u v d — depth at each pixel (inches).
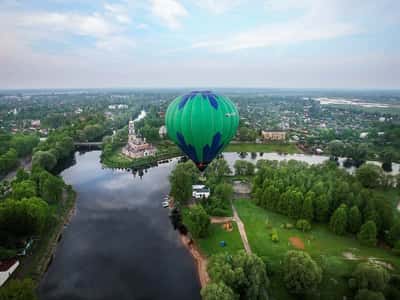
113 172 5812.0
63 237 3280.0
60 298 2390.5
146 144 7224.4
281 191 3806.6
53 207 3705.7
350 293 2325.3
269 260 2657.5
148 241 3235.7
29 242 2913.4
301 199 3469.5
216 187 4045.3
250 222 3491.6
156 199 4416.8
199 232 3102.9
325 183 3791.8
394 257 2787.9
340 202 3454.7
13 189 3710.6
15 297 1844.2
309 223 3302.2
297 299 2292.1
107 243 3181.6
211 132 2257.6
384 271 2250.2
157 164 6461.6
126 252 3024.1
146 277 2664.9
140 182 5201.8
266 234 3218.5
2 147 5944.9
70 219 3718.0
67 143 6761.8
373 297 2066.9
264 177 4261.8
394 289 2234.3
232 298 1934.1
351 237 3152.1
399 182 4601.4
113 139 7755.9
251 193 4261.8
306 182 3917.3
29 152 6599.4
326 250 2898.6
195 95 2293.3
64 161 6628.9
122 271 2733.8
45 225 3144.7
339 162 7180.1
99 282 2583.7
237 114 2393.0
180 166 4751.5
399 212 3784.5
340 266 2623.0
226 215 3651.6
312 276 2223.2
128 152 6924.2
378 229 3100.4
